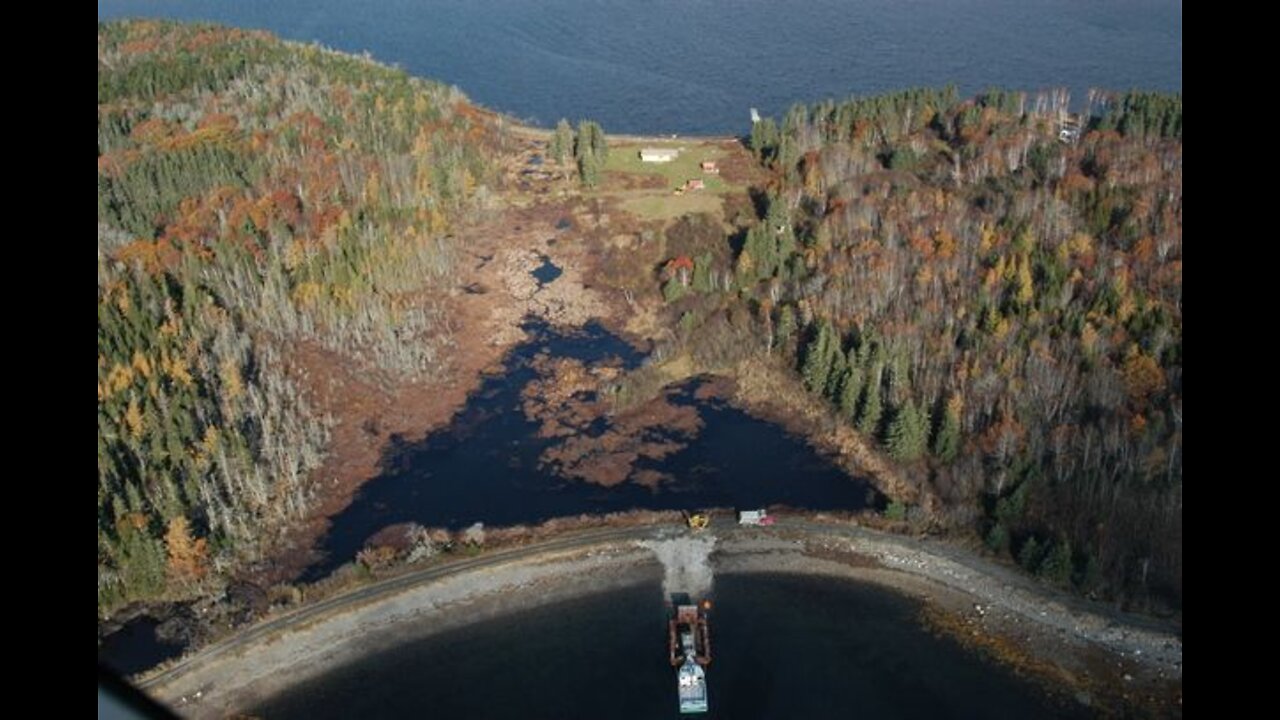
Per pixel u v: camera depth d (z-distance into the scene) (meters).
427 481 156.75
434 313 193.75
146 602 132.12
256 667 123.38
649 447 163.62
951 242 187.88
